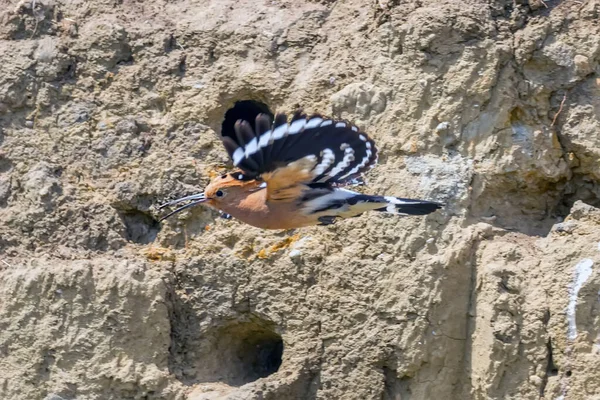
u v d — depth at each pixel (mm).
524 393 12648
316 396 13273
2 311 13492
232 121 14703
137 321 13375
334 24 14461
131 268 13469
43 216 13922
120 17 14875
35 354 13344
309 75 14172
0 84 14562
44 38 14789
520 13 13688
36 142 14391
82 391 13234
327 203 11312
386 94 13758
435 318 13031
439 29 13594
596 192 13562
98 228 13898
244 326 13859
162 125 14367
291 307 13492
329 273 13398
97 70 14633
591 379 12383
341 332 13273
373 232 13344
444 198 13297
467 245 13109
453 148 13500
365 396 13125
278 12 14656
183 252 13898
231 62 14477
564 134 13484
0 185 14188
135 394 13281
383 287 13180
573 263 12750
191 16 14852
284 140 10414
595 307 12570
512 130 13469
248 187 11469
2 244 13875
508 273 12914
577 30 13594
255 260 13688
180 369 13594
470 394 12992
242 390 13180
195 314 13727
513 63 13562
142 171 14117
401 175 13438
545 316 12680
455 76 13547
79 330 13352
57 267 13492
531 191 13633
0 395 13344
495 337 12766
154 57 14625
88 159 14289
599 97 13492
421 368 13039
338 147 10594
